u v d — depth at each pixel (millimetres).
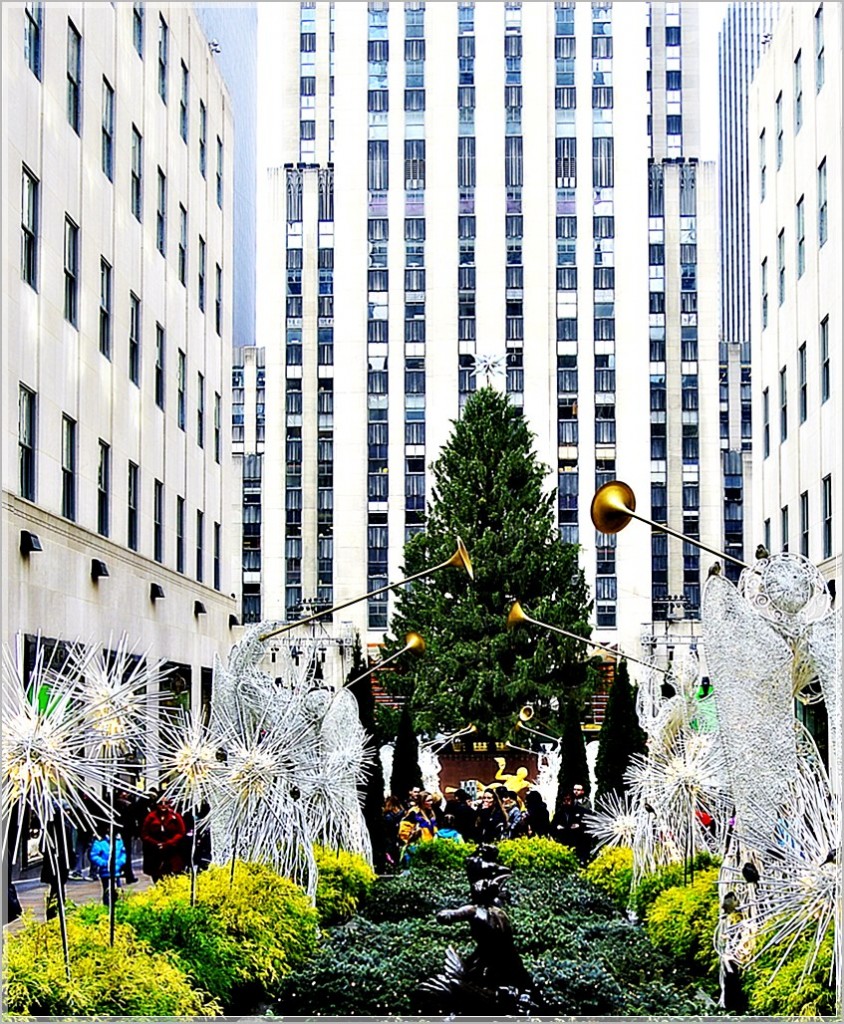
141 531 31500
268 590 76375
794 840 9742
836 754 10406
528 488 46438
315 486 76938
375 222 73562
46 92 24219
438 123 73625
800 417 34656
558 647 43719
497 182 73125
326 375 77500
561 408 72000
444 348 72438
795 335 35094
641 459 71250
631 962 13539
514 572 44469
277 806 14812
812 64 33188
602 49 73688
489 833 25234
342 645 64500
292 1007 12117
